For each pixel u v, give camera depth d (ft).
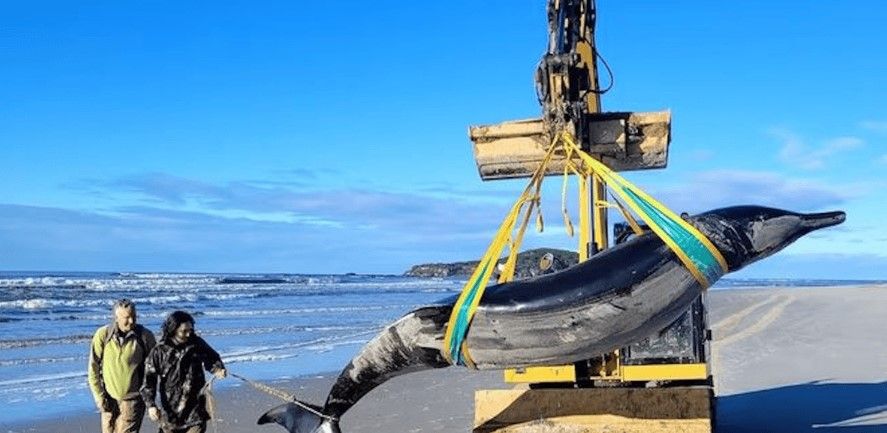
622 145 26.45
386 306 156.46
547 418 27.09
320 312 135.95
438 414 41.55
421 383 52.60
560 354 20.95
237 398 49.62
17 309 131.23
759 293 151.53
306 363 67.21
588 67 28.37
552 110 24.57
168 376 25.08
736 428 34.14
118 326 27.89
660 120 26.37
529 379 27.40
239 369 63.36
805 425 34.35
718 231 20.51
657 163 27.32
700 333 26.45
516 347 20.99
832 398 40.40
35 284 210.79
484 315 20.92
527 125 27.37
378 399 46.34
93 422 43.55
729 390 44.04
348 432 37.27
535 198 23.67
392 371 23.67
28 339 85.51
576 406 26.96
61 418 44.45
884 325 75.20
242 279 352.28
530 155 27.53
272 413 26.17
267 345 81.46
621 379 27.09
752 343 64.75
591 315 20.34
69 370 63.62
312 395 51.06
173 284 249.14
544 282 20.86
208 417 25.59
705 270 20.38
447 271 571.69
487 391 27.71
